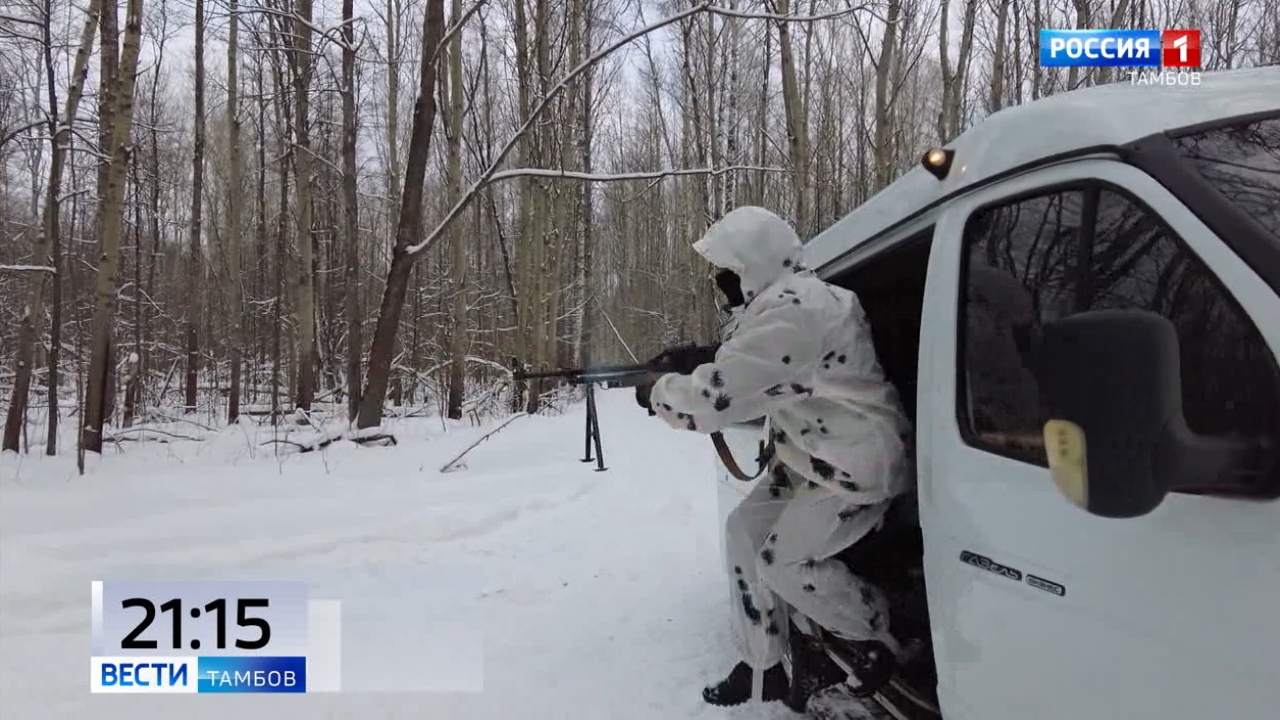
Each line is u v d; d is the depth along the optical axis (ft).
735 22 63.31
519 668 13.52
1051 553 6.20
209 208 92.43
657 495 27.68
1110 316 4.66
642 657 13.80
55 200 33.83
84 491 25.31
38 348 66.08
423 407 63.16
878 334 11.82
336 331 83.15
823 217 70.18
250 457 35.37
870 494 8.79
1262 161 5.83
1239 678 4.77
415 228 38.93
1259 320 4.93
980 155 7.74
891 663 9.30
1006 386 6.99
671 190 121.39
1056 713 6.13
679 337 117.19
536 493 27.45
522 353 68.95
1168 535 5.29
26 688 12.55
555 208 80.02
